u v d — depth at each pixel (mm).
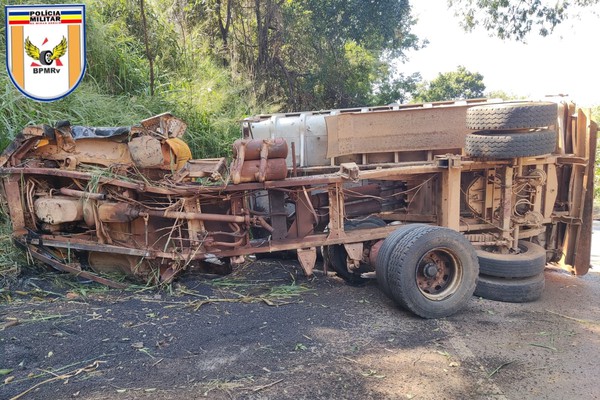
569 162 6543
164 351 4039
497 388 3727
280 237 5691
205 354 4016
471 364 4078
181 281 5746
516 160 5992
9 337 4066
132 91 9648
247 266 6602
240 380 3652
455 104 6594
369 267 6238
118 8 11258
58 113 7344
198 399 3379
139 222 5473
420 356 4172
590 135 6484
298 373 3781
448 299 5086
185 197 5324
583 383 3832
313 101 18172
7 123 6590
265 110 13711
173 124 5453
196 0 15000
